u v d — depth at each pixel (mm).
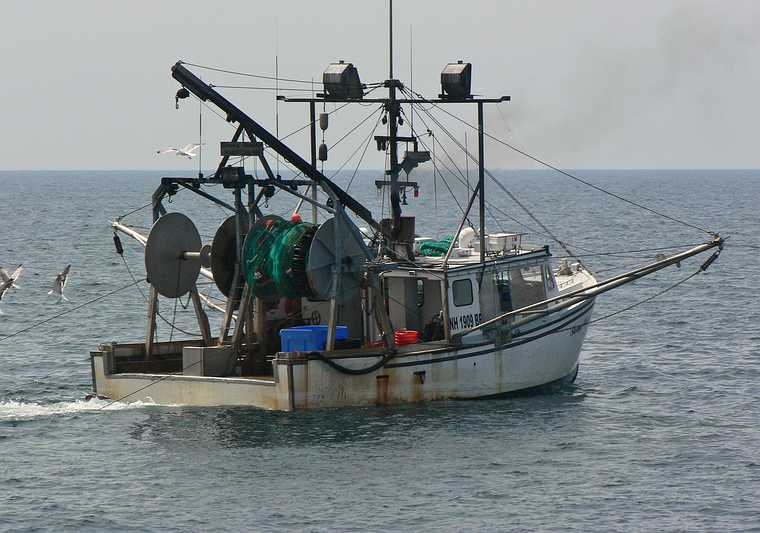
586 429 82312
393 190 94062
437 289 90375
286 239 86125
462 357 88125
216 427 80875
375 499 67250
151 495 68125
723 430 82938
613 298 163625
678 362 110125
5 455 76000
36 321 142375
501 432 80875
